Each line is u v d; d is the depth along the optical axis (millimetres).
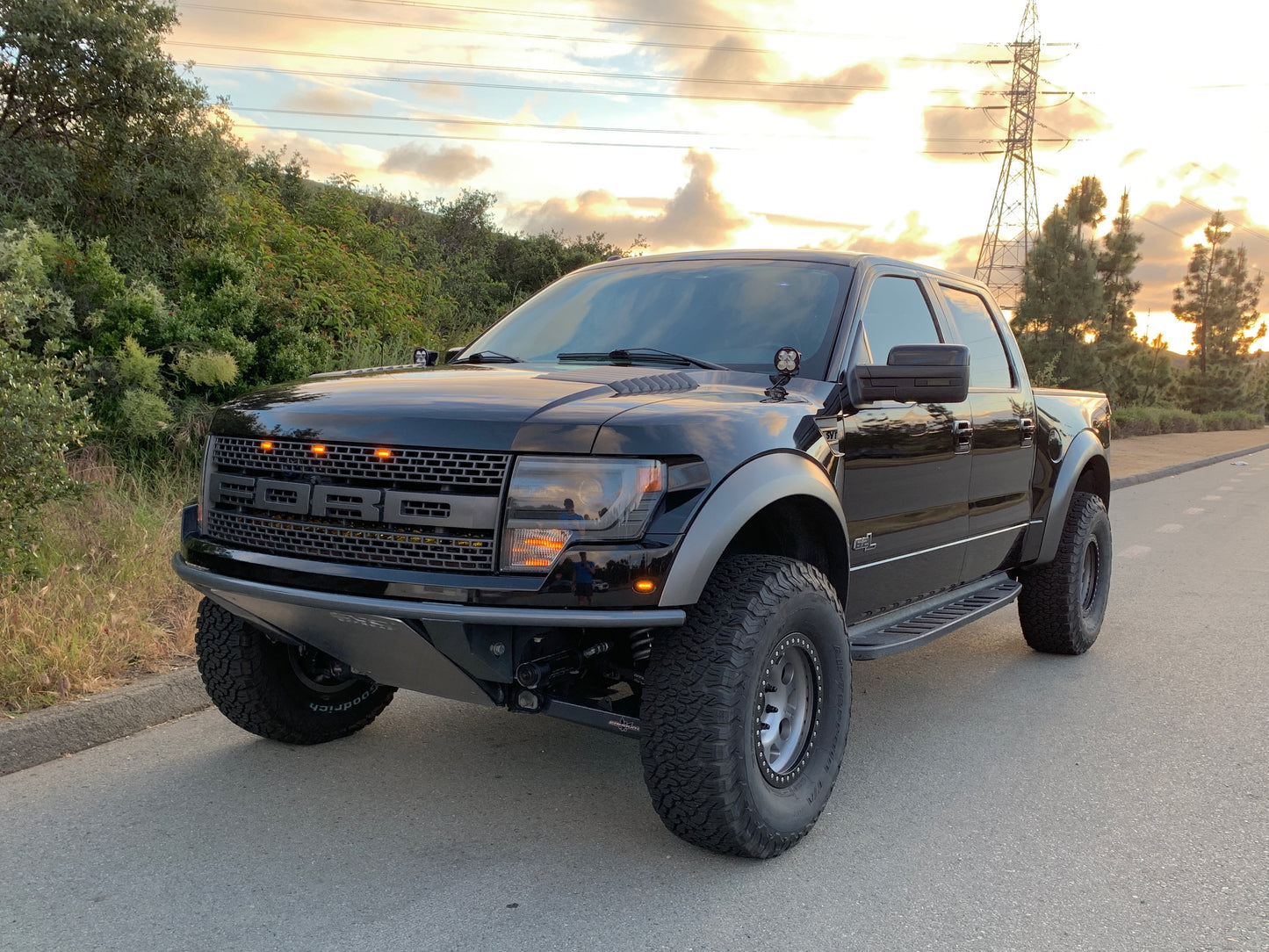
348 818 3389
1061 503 5383
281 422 3049
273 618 3121
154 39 10984
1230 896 2965
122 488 7113
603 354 3750
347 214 15047
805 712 3256
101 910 2758
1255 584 8125
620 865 3084
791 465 3098
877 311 4051
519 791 3641
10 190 9875
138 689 4270
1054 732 4473
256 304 9312
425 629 2756
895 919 2797
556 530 2682
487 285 21609
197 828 3285
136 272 10156
